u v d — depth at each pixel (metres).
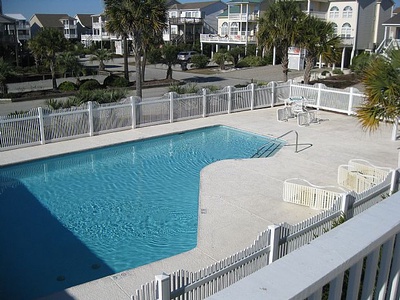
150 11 22.50
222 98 20.67
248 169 13.20
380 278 2.03
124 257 8.67
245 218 9.80
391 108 10.28
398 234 2.04
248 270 6.12
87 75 42.72
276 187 11.69
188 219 10.33
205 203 10.66
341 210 7.40
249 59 47.94
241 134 18.05
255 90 21.78
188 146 16.50
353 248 1.64
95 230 9.83
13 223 10.19
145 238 9.44
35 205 11.25
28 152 14.91
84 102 18.55
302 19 23.92
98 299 6.95
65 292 7.13
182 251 8.88
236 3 53.12
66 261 8.52
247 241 8.78
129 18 22.16
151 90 31.91
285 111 19.81
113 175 13.47
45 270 8.21
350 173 11.22
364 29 45.06
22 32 73.00
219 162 13.95
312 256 1.57
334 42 24.20
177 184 12.66
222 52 48.34
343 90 20.58
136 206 11.11
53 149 15.27
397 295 2.17
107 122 17.28
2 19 47.72
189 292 5.36
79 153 15.24
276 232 6.32
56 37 31.41
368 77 10.66
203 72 44.19
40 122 15.55
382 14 46.91
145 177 13.29
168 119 19.06
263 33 24.64
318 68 44.91
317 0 44.56
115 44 71.19
